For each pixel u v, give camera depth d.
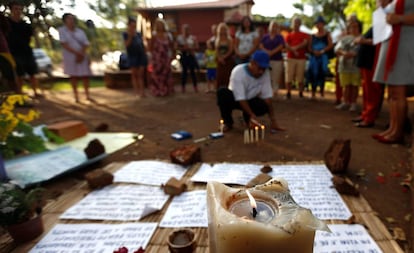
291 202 0.77
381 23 3.01
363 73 3.96
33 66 6.43
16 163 2.64
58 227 1.54
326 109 5.29
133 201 1.80
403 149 3.06
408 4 2.70
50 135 3.46
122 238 1.43
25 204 1.44
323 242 1.34
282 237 0.67
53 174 2.43
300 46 6.07
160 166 2.39
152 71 7.27
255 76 3.54
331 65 8.29
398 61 2.91
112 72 9.30
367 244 1.33
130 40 6.80
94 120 4.93
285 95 6.88
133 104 6.29
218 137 3.71
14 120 2.53
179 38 7.57
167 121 4.75
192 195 1.84
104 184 2.01
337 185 1.85
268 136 3.71
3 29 1.86
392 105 3.23
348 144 2.37
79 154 2.90
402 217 1.83
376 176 2.42
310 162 2.42
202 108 5.73
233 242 0.70
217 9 14.53
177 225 1.52
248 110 3.58
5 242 1.47
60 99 7.02
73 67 6.32
